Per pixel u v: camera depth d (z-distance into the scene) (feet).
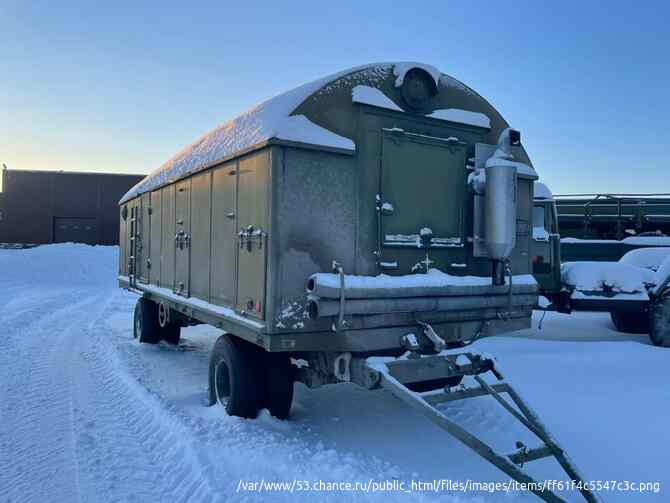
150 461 13.10
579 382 17.95
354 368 12.89
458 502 10.28
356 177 13.71
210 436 13.74
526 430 14.33
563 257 41.22
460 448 13.37
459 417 15.47
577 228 44.11
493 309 15.10
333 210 13.38
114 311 41.50
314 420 15.53
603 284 28.04
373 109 13.94
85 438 14.46
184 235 19.97
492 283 14.82
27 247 111.04
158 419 15.61
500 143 15.20
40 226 117.60
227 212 15.74
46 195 118.01
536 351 22.40
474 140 15.55
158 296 23.59
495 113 15.96
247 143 14.01
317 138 13.07
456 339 14.47
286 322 12.71
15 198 117.39
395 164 14.19
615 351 22.18
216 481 11.50
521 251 16.57
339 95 13.60
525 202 16.71
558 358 21.11
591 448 12.96
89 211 118.73
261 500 10.68
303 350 12.86
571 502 10.47
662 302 26.50
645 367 19.69
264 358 15.21
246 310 14.15
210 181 17.29
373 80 14.08
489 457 10.07
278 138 12.55
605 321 34.83
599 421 14.49
